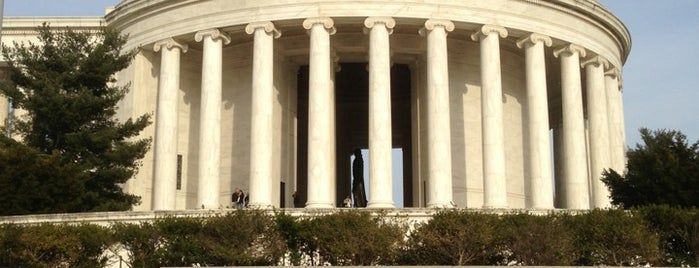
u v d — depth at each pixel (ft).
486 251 100.12
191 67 170.71
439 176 143.64
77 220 118.42
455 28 154.81
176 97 157.99
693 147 132.05
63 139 137.08
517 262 100.53
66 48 142.61
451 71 164.55
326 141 144.97
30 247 98.22
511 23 155.43
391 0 149.38
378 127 144.25
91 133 135.33
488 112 149.79
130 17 165.27
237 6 152.56
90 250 101.45
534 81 156.56
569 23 163.73
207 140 150.30
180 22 157.28
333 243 98.84
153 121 163.32
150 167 162.40
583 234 102.37
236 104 165.27
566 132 161.79
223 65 168.45
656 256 100.68
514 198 165.68
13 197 124.26
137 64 161.79
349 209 110.42
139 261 100.53
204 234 99.96
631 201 132.05
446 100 147.43
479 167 162.40
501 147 148.97
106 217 119.65
